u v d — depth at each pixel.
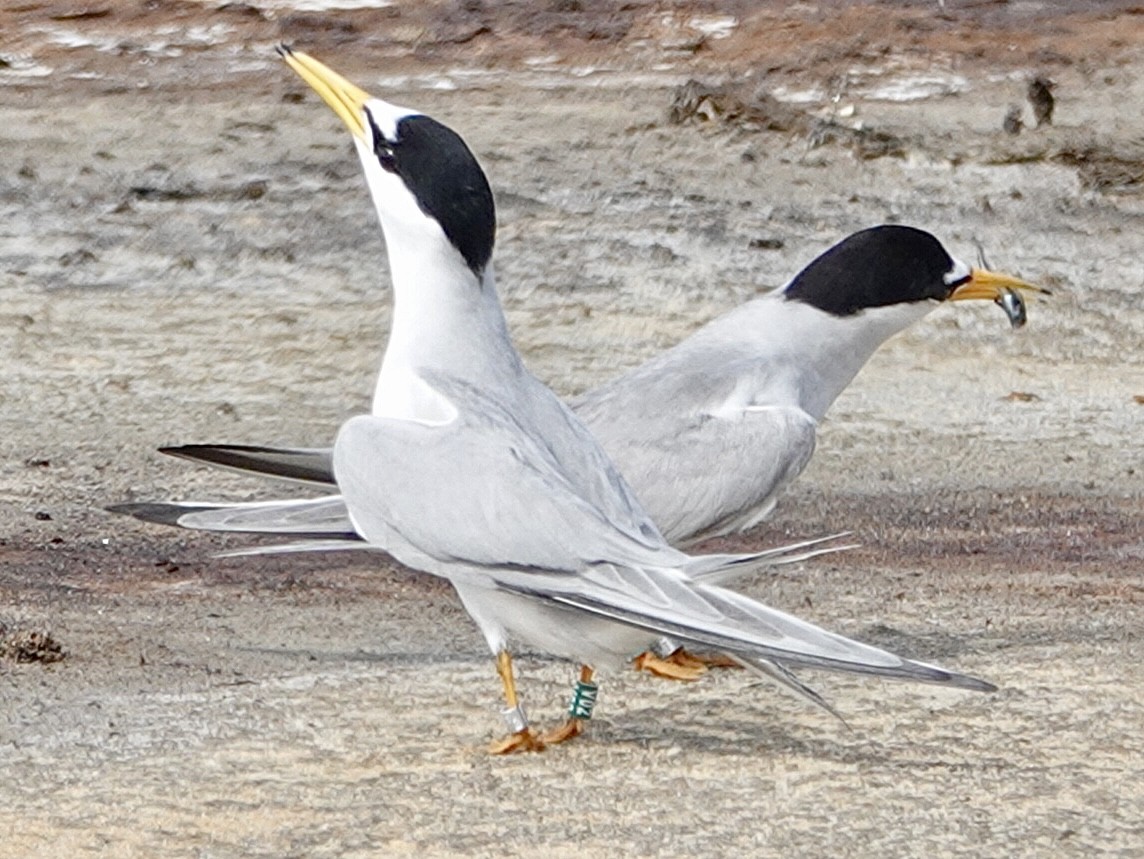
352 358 18.94
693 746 9.95
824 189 24.70
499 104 28.09
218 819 8.88
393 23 31.59
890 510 15.19
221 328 19.67
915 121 27.34
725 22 31.52
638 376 11.95
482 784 9.36
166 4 31.84
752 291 21.03
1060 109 28.09
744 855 8.55
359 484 9.52
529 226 22.70
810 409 12.32
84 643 11.43
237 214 23.31
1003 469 16.36
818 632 8.68
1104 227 23.58
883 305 12.40
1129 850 8.62
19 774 9.35
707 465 11.45
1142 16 32.06
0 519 14.34
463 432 9.47
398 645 11.65
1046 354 19.42
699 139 26.41
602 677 11.09
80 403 17.47
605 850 8.61
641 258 21.83
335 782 9.34
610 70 29.75
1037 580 13.34
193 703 10.41
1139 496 15.75
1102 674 11.03
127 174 24.80
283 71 29.47
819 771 9.58
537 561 9.17
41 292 20.69
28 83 28.77
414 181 9.99
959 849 8.62
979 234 23.30
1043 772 9.54
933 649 11.56
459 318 10.01
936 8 32.16
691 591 8.91
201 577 13.04
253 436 16.69
